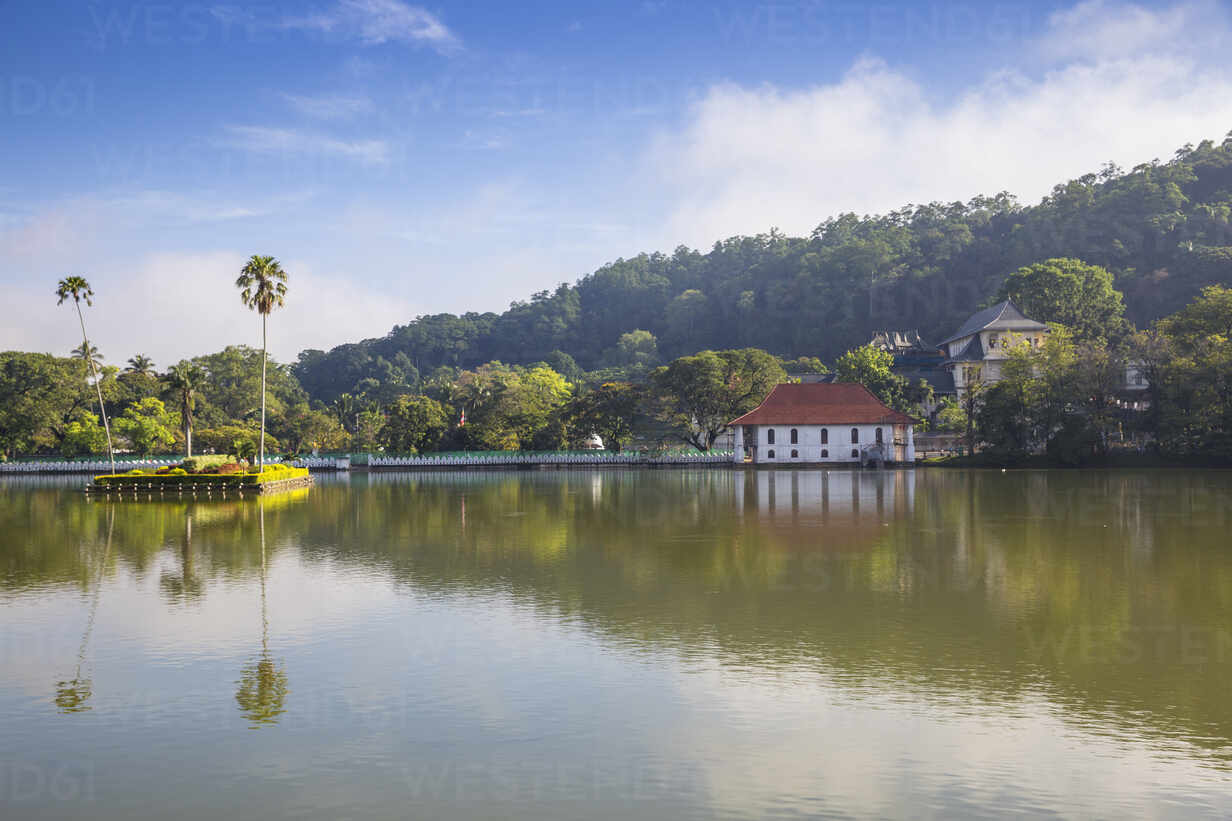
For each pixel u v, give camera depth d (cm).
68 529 4466
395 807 1203
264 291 8012
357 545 3681
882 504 5381
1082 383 9875
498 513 5106
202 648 1983
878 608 2341
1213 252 16638
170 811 1199
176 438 13612
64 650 1972
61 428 13588
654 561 3161
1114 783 1258
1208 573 2831
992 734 1438
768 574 2862
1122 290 17712
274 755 1377
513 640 2031
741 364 11775
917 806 1194
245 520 4884
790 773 1297
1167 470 9194
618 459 11681
